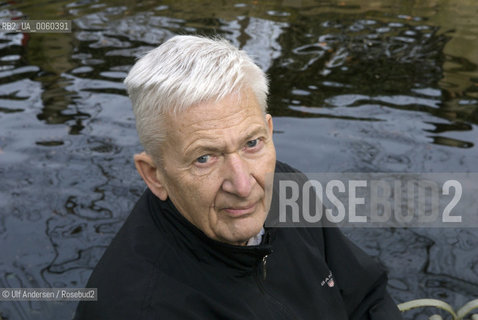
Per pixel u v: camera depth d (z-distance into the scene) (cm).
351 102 478
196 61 100
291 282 131
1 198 363
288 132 429
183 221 114
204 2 776
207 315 114
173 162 106
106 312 110
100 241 328
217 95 100
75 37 635
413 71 543
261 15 718
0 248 321
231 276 118
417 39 632
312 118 450
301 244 136
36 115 460
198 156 104
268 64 559
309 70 545
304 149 406
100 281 113
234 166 105
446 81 519
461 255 310
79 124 448
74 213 352
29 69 548
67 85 513
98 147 419
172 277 114
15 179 381
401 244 320
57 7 752
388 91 499
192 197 108
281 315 125
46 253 318
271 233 127
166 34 643
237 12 732
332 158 396
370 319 148
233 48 105
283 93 495
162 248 116
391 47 607
